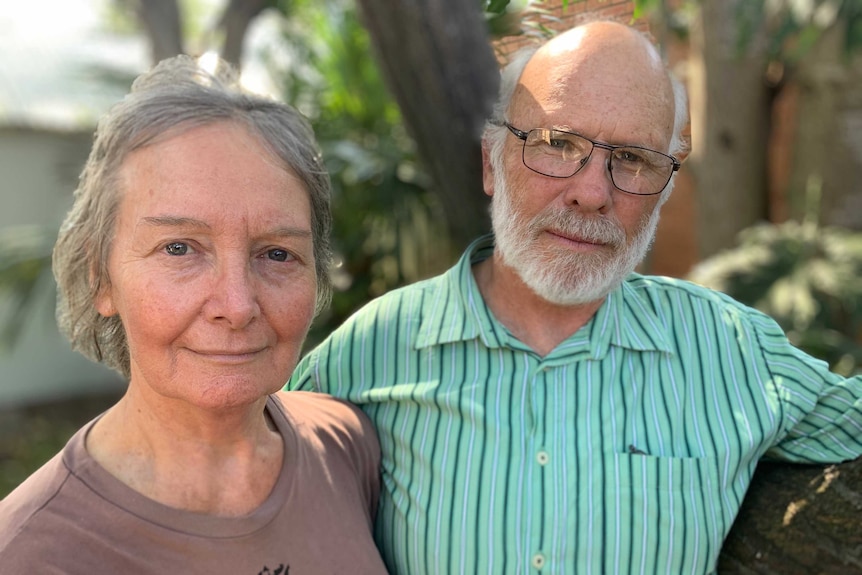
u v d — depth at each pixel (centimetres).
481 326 145
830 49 480
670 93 141
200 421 106
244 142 100
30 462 529
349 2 477
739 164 396
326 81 504
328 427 134
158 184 96
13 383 639
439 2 208
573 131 134
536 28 162
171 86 101
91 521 99
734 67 382
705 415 142
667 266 578
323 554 115
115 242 100
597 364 144
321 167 113
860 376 144
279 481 114
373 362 152
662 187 141
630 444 137
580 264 138
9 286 468
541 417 140
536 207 139
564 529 134
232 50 526
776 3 370
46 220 623
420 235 371
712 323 150
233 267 98
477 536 135
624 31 139
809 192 394
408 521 141
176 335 99
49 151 616
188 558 103
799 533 135
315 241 114
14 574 93
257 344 101
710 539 136
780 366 146
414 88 221
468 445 140
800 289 341
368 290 403
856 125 498
